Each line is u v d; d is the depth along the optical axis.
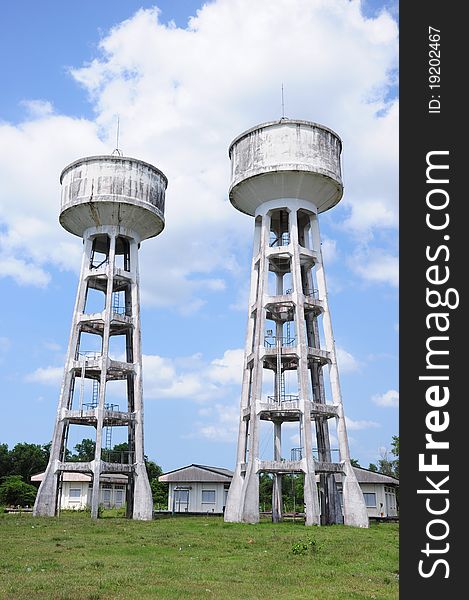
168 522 41.12
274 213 47.00
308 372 42.50
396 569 22.30
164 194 52.59
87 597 16.23
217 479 59.94
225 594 17.09
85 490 69.69
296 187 44.47
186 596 16.70
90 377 48.56
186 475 61.03
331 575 20.86
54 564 21.95
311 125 45.00
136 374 48.09
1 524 37.91
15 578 18.97
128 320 48.47
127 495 47.78
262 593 17.47
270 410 41.62
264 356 42.91
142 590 17.34
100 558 23.69
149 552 25.72
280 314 47.31
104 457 50.00
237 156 46.53
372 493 55.94
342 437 42.50
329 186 45.00
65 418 45.91
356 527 39.06
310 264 46.53
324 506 43.47
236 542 28.98
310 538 30.45
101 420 44.97
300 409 41.12
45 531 33.34
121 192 48.44
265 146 44.62
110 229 49.34
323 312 44.22
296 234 44.38
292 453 41.62
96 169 48.81
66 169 50.12
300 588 18.36
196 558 24.16
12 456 85.75
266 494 79.62
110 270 48.25
